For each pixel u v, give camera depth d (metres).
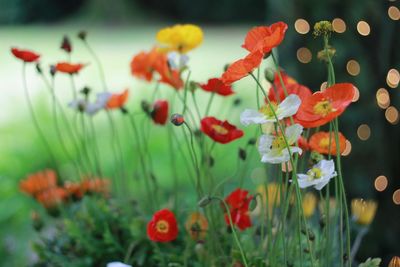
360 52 3.01
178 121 1.71
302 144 1.76
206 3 18.52
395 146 2.87
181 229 2.16
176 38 2.07
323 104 1.49
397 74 2.56
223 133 1.84
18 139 5.20
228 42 14.32
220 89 1.95
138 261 2.10
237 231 2.00
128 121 5.73
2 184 4.09
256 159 3.71
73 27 18.08
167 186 4.19
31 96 7.56
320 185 1.52
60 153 4.79
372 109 3.01
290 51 3.22
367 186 3.00
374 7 2.95
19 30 17.67
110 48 13.92
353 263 2.39
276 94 1.66
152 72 2.24
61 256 2.23
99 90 8.17
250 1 18.28
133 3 18.80
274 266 1.76
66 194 2.45
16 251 3.44
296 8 3.15
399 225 2.92
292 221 1.96
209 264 1.95
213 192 1.92
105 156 4.77
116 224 2.24
